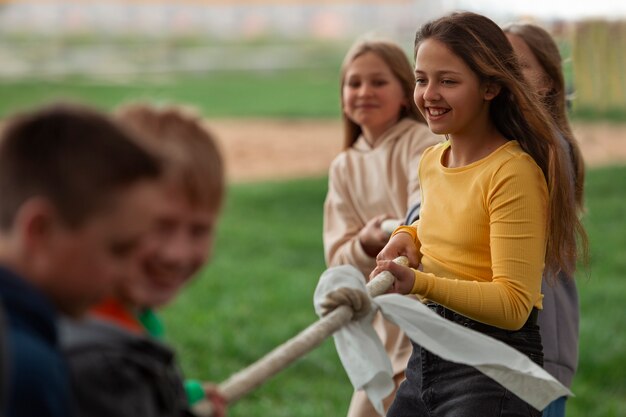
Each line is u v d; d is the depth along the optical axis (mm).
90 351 2123
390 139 5039
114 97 31656
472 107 3736
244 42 54281
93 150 2055
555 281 4117
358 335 3150
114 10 59344
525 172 3641
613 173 18391
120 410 2105
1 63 42625
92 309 2291
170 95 32781
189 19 60312
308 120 27875
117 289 2287
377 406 3223
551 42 4738
